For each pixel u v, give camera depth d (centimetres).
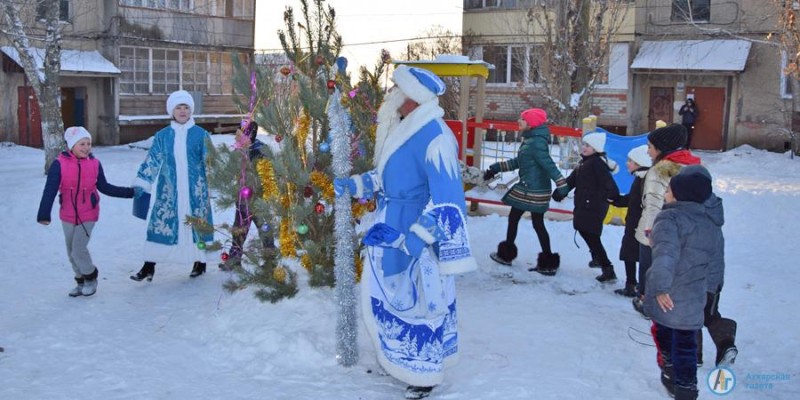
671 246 425
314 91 576
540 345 543
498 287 716
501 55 2984
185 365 498
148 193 710
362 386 462
